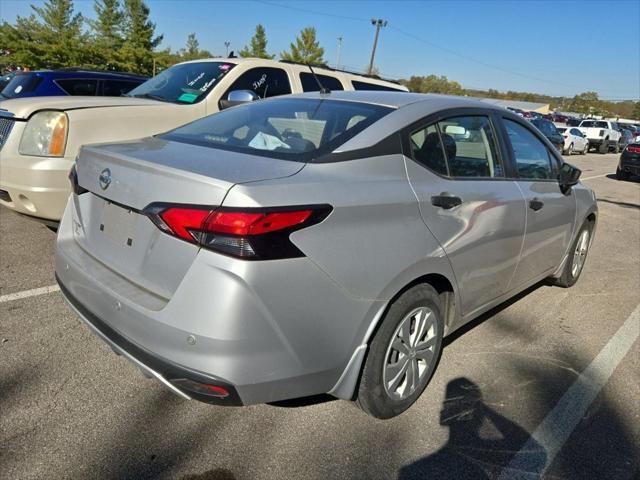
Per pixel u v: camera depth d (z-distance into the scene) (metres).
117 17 44.50
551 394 3.13
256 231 1.99
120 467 2.32
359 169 2.48
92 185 2.63
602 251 6.75
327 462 2.44
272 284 2.04
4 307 3.68
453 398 3.00
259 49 54.06
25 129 4.37
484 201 3.07
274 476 2.33
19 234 5.23
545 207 3.85
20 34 40.66
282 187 2.13
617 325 4.23
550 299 4.72
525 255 3.69
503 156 3.47
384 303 2.44
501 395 3.08
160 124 5.03
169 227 2.12
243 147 2.67
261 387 2.14
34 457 2.33
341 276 2.23
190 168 2.21
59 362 3.07
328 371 2.33
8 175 4.32
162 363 2.13
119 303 2.28
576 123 38.56
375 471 2.40
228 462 2.39
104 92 8.59
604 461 2.58
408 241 2.53
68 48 39.69
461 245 2.87
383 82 7.94
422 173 2.76
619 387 3.25
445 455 2.53
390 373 2.65
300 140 2.66
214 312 2.00
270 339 2.09
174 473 2.31
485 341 3.77
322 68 7.02
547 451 2.62
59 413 2.63
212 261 2.02
